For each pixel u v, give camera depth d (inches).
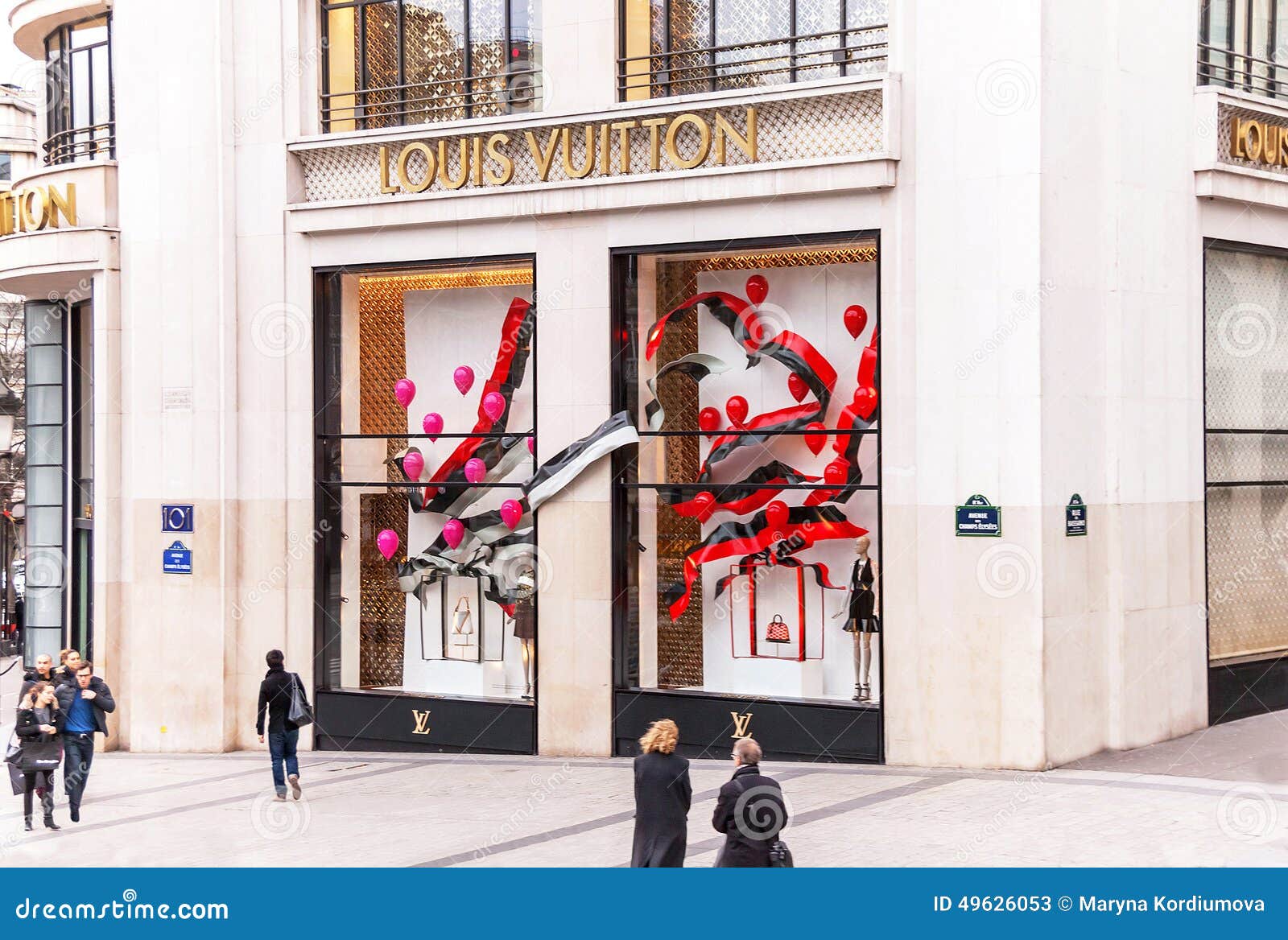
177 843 613.9
